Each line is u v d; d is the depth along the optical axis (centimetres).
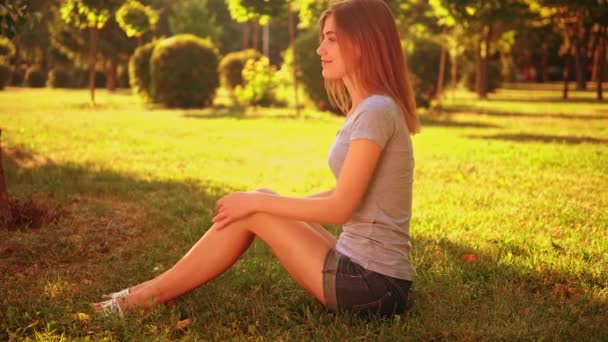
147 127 1536
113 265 429
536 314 333
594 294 370
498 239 502
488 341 298
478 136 1395
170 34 5034
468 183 795
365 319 297
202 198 661
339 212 272
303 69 2217
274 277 390
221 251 301
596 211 624
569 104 2844
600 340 297
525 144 1223
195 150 1107
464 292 368
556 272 410
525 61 6259
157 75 2369
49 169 815
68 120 1681
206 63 2414
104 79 4741
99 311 319
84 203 619
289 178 842
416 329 302
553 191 735
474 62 4388
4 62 4494
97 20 2345
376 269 284
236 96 2727
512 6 2144
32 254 447
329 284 287
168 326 304
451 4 1891
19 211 543
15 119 1655
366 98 280
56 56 5144
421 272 407
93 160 938
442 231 532
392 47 282
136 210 600
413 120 289
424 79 2402
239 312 332
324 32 289
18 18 506
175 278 310
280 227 291
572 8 3030
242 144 1241
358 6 282
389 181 281
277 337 300
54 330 299
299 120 1836
